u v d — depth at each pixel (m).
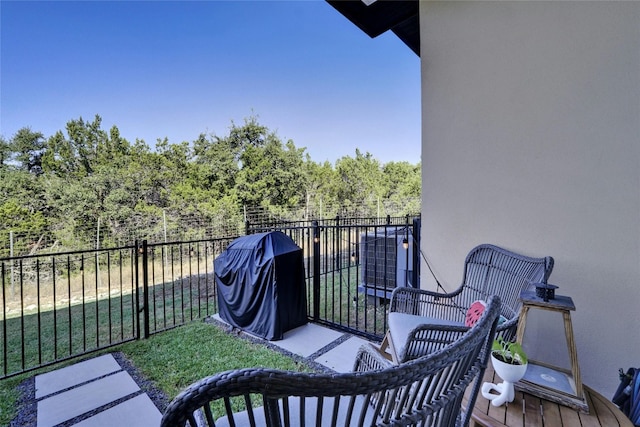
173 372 2.34
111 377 2.28
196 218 12.77
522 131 2.10
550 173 2.00
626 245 1.76
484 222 2.29
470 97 2.34
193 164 13.55
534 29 2.04
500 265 1.99
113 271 8.09
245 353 2.63
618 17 1.76
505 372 1.15
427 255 2.61
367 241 3.95
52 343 3.09
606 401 1.21
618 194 1.78
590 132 1.86
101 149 12.05
